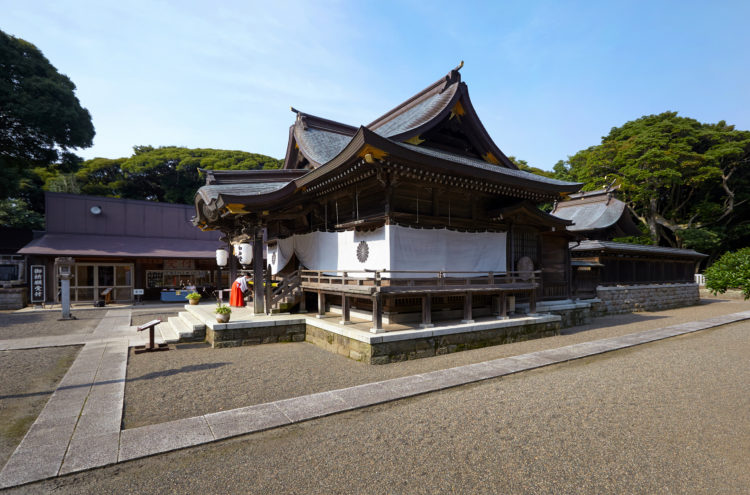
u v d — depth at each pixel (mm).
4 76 22688
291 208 12109
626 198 32438
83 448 3934
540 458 3787
